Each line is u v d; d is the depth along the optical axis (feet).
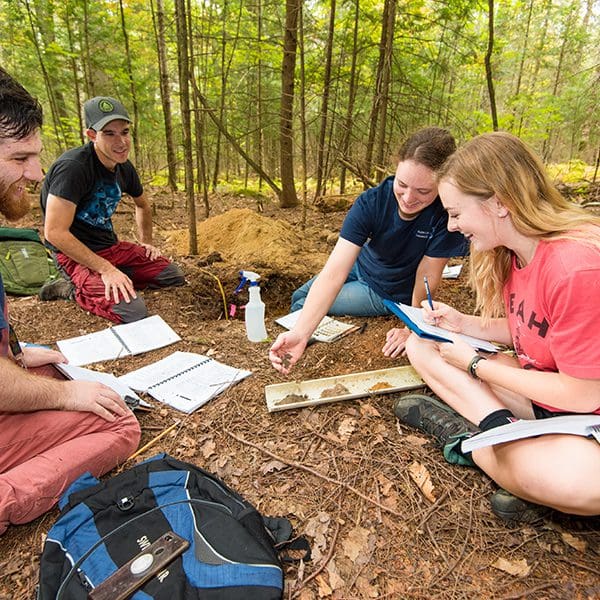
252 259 12.51
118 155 8.77
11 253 10.34
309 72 18.48
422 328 4.98
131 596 3.22
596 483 3.49
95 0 19.80
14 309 9.02
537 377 3.98
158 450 5.19
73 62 20.01
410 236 6.72
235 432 5.46
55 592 3.34
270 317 10.71
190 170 11.68
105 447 4.66
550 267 3.76
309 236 14.96
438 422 5.06
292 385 6.17
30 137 4.00
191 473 4.27
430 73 25.12
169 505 3.92
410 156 5.42
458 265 11.11
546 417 4.49
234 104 23.50
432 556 3.88
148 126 26.40
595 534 4.02
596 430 3.58
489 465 4.29
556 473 3.59
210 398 6.10
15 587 3.69
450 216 4.32
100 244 9.57
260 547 3.55
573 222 3.80
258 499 4.50
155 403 6.05
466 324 5.46
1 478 4.06
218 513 3.84
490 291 5.17
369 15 17.54
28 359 5.28
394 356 6.91
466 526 4.16
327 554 3.89
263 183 26.45
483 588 3.60
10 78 3.90
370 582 3.66
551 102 22.02
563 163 26.16
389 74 15.55
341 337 7.75
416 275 7.09
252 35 20.97
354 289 8.39
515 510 4.08
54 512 4.42
